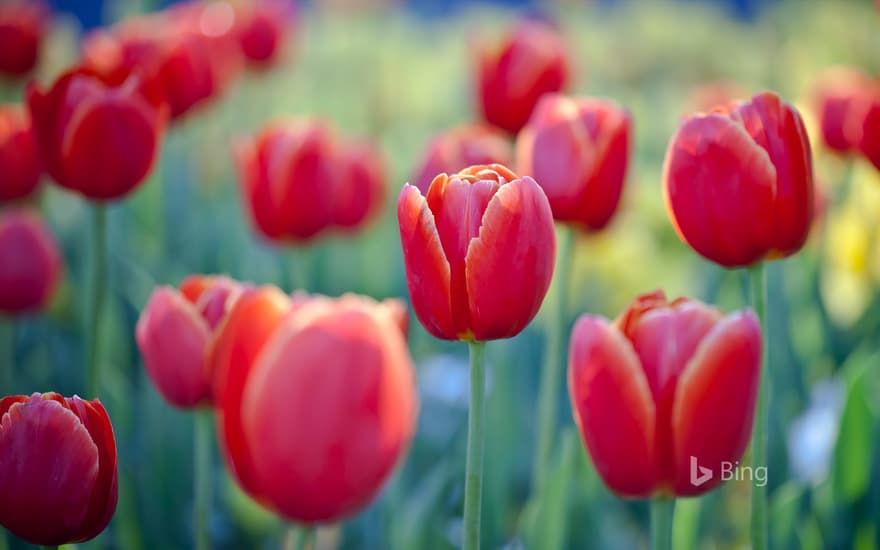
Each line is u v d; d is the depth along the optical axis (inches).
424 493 39.9
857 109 42.1
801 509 40.4
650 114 124.0
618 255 67.1
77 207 68.1
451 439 45.6
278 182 42.4
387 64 138.3
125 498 40.1
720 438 30.3
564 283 38.2
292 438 27.6
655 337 30.6
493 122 48.8
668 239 81.1
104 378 41.6
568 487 37.5
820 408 46.9
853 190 56.6
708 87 68.6
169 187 71.9
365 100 116.6
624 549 43.0
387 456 28.0
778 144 32.3
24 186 43.9
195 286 34.4
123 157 36.5
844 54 114.6
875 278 55.9
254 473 28.1
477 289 30.1
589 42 164.1
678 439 30.3
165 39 49.4
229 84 66.2
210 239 67.2
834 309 59.0
